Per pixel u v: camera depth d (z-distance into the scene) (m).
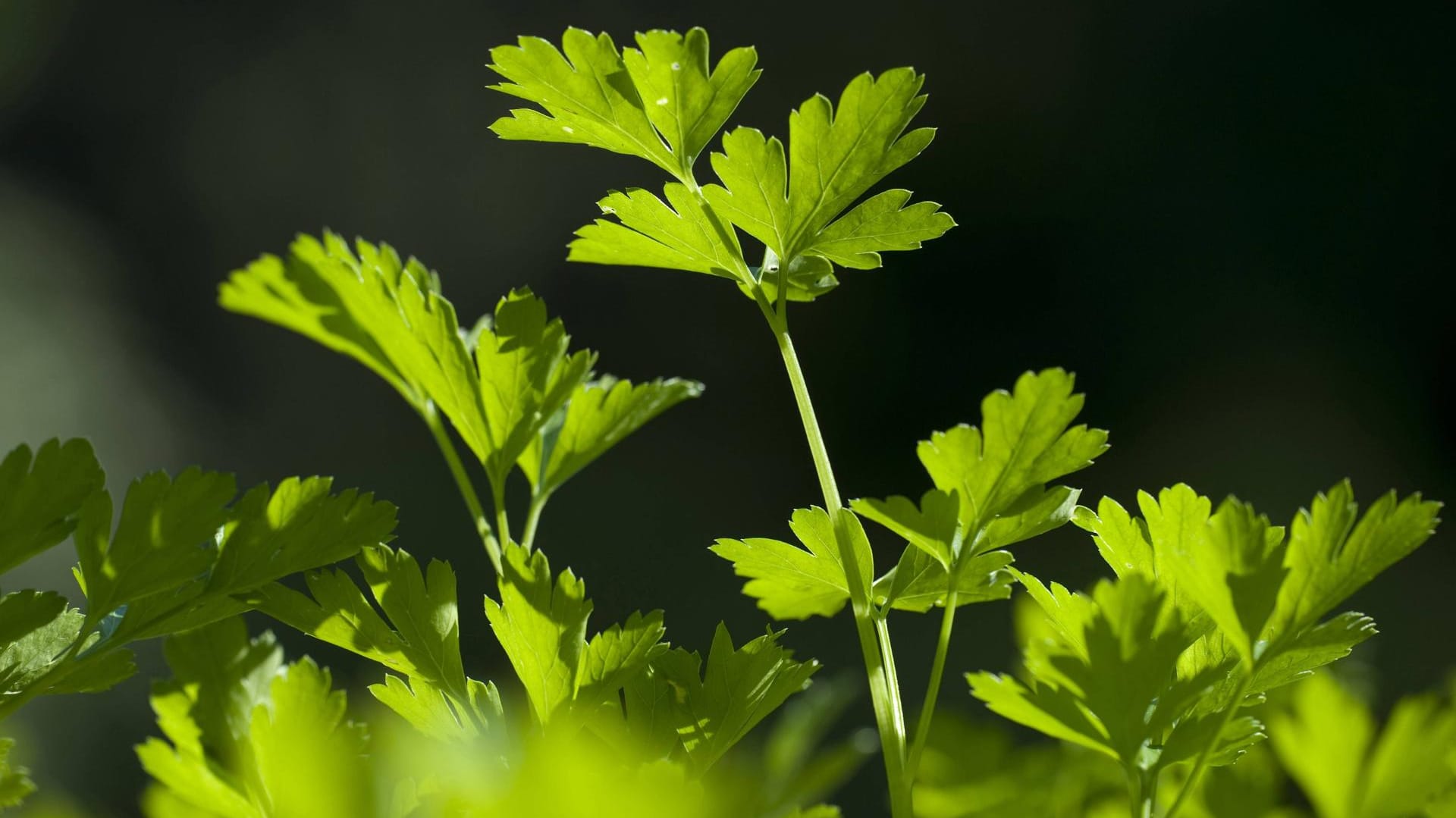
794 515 0.70
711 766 0.61
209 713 0.49
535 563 0.65
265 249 12.70
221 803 0.48
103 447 10.58
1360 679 0.54
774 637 0.64
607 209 0.80
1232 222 11.90
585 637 0.64
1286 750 0.41
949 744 0.49
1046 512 0.62
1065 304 12.16
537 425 0.82
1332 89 11.80
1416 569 7.72
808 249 0.79
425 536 10.05
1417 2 11.55
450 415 0.83
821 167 0.79
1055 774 0.49
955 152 12.61
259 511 0.62
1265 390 11.52
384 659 0.63
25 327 10.94
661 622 0.64
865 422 12.05
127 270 12.10
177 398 11.42
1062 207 12.29
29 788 0.49
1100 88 12.37
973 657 6.29
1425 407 11.20
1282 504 11.13
